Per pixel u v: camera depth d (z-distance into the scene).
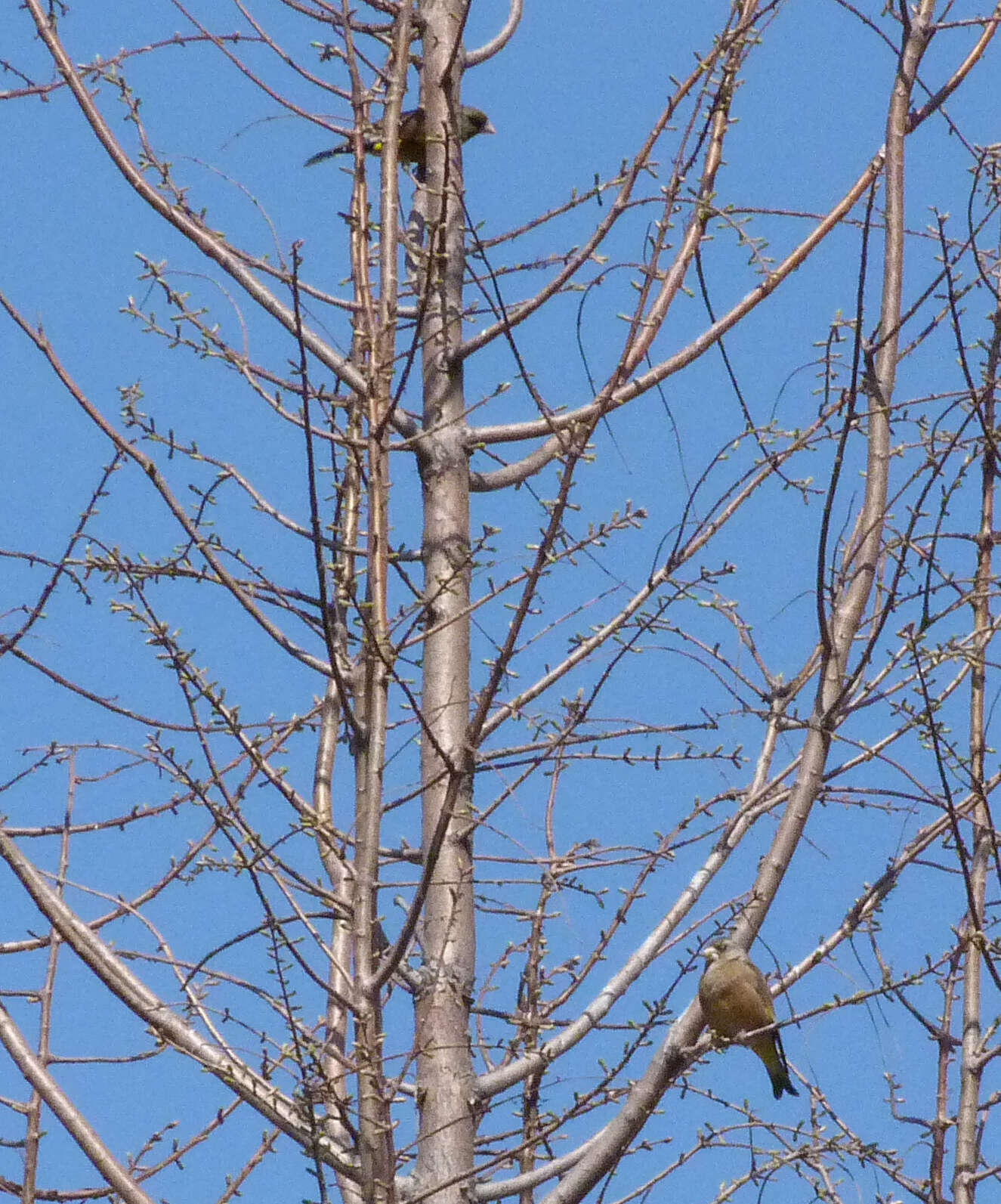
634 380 13.94
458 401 14.58
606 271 13.38
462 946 12.98
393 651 11.95
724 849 13.19
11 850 11.65
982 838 13.31
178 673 11.39
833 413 13.38
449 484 14.36
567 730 13.35
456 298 14.84
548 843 13.68
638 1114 11.42
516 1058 12.98
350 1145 12.05
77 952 11.47
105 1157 10.63
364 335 12.57
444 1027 12.70
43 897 11.57
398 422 14.59
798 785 12.02
